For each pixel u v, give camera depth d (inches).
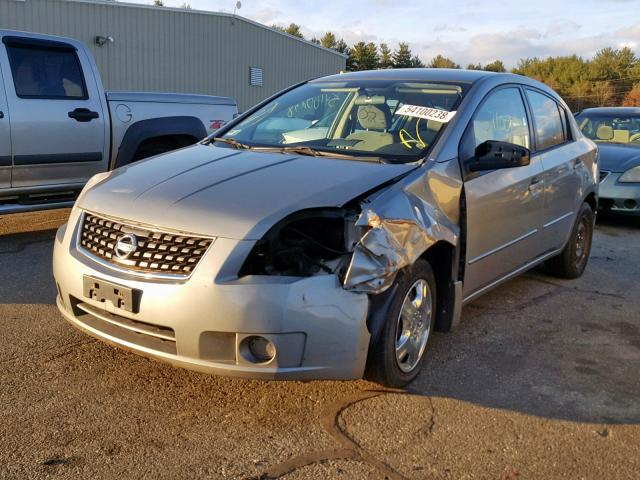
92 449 115.9
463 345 171.2
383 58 3339.1
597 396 145.8
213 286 116.3
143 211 127.7
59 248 139.0
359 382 144.9
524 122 193.9
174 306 117.9
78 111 262.7
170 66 1005.2
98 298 127.4
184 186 134.5
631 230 354.0
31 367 145.7
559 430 130.0
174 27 997.8
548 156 202.8
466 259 154.3
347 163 146.9
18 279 208.2
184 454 115.6
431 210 139.5
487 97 175.3
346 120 173.2
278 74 1202.0
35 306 183.9
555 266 235.5
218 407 132.4
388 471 113.3
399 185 136.0
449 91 172.7
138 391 137.3
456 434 126.3
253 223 119.8
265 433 123.6
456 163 153.8
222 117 316.5
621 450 123.6
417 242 131.8
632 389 150.3
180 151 167.5
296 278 118.6
